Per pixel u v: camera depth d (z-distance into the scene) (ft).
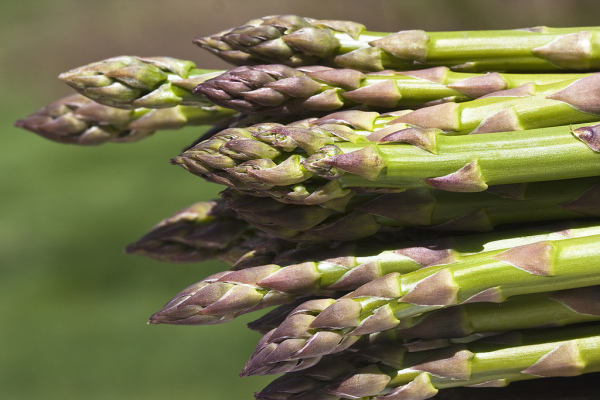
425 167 2.00
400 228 2.07
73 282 4.60
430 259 2.03
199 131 5.85
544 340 2.03
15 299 4.47
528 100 2.04
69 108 2.24
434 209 2.04
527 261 1.99
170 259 2.25
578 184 2.03
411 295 2.00
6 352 4.14
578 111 2.03
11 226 4.97
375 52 2.12
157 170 5.42
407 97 2.09
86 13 6.93
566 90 2.03
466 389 2.10
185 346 4.07
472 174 1.99
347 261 2.05
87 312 4.37
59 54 7.05
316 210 2.04
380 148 2.00
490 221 2.05
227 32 2.15
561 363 2.03
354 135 2.03
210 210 2.23
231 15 6.00
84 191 5.32
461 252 2.03
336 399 2.05
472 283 2.00
